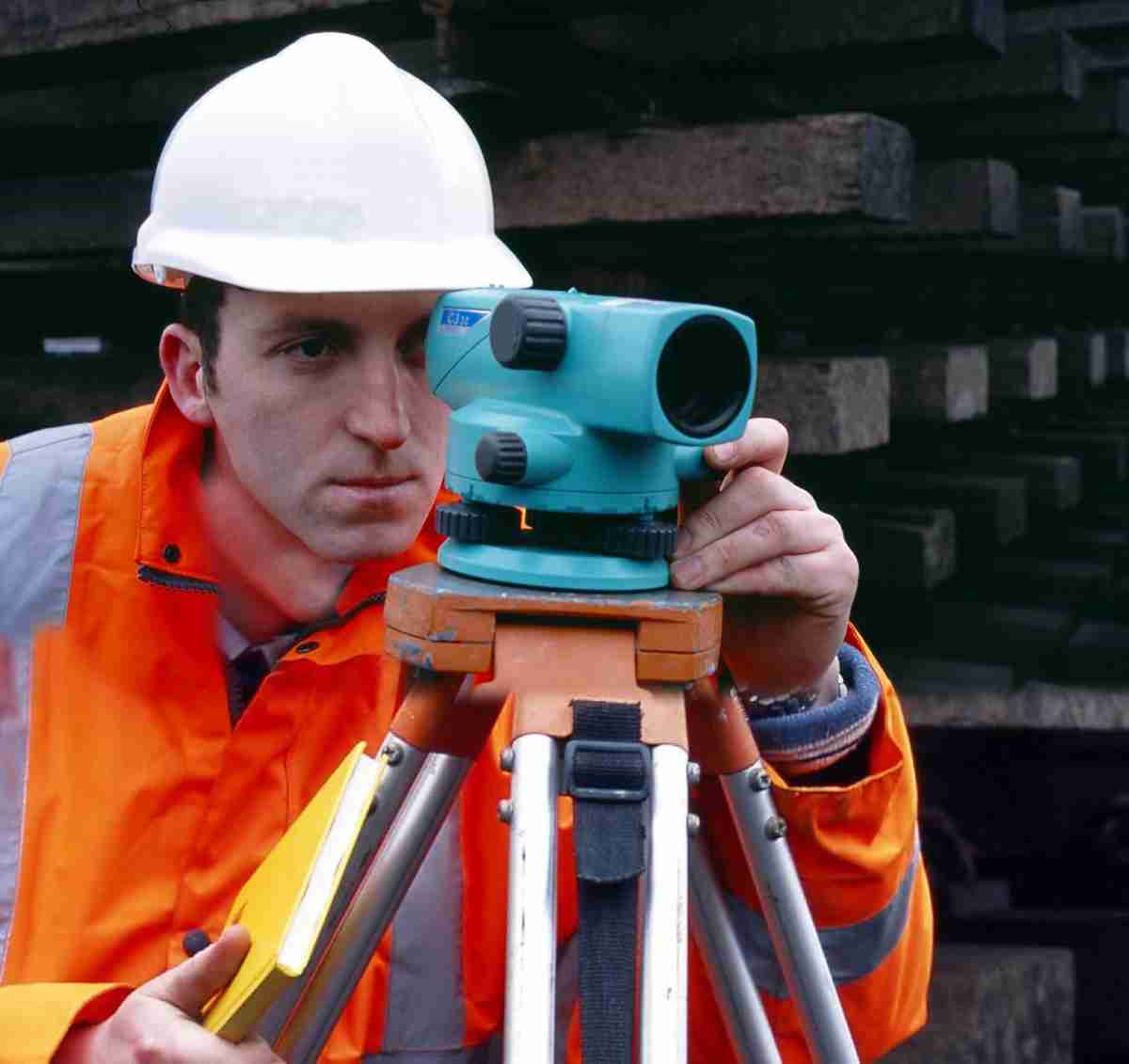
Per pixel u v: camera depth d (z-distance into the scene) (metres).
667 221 2.42
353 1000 1.40
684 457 1.13
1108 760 3.89
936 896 3.64
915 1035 2.86
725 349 1.00
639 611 1.04
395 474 1.26
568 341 1.03
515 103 2.56
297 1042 1.15
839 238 2.97
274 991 0.94
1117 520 4.25
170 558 1.39
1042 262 4.13
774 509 1.15
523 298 1.02
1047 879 3.89
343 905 1.12
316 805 1.02
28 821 1.37
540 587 1.06
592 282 2.87
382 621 1.41
